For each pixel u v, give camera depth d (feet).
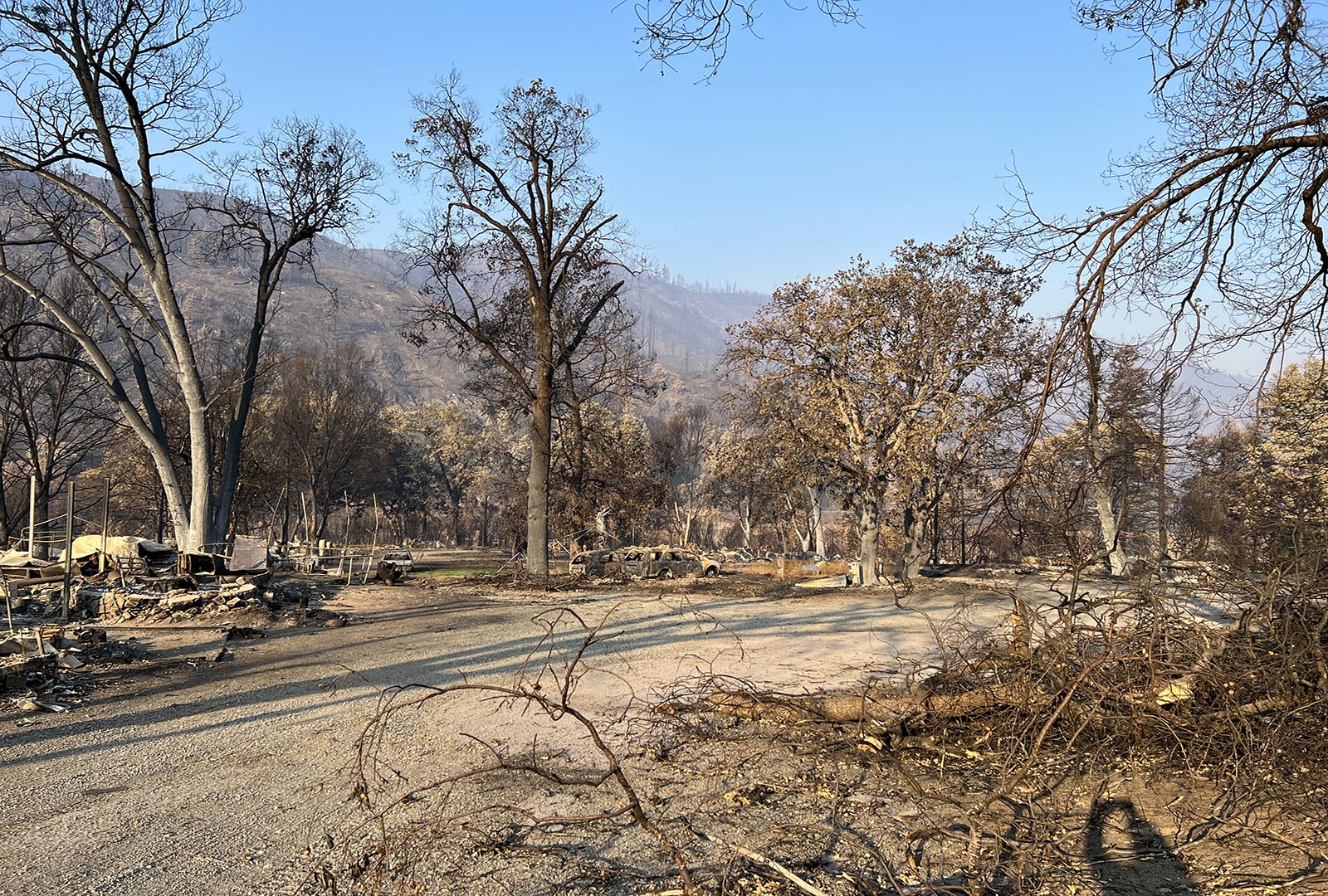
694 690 31.45
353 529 272.72
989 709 25.57
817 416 92.53
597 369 105.91
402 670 40.06
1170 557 29.48
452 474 264.72
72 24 75.82
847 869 17.60
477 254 94.79
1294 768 20.52
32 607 54.95
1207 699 23.30
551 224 92.73
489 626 56.29
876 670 38.04
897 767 22.35
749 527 183.73
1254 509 30.81
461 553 214.48
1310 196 19.25
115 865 17.81
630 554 108.27
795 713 27.78
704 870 17.43
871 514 95.66
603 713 30.71
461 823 19.93
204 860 18.03
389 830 19.53
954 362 87.15
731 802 21.29
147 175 82.53
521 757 25.27
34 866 17.81
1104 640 24.04
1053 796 21.74
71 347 122.72
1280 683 21.68
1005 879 17.30
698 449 213.87
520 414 111.96
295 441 172.35
